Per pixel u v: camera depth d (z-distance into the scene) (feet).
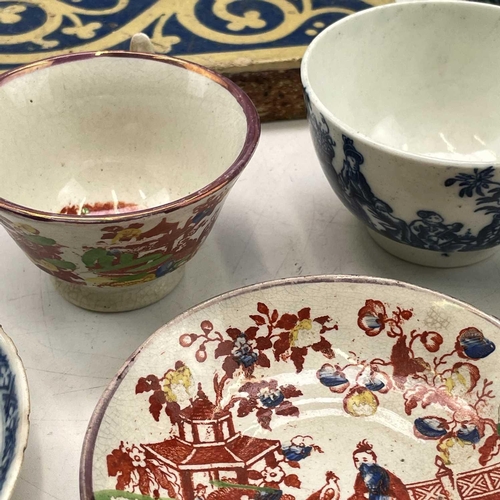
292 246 2.36
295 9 3.46
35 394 1.83
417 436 1.73
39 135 2.28
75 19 3.31
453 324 1.82
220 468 1.64
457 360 1.81
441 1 2.43
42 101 2.22
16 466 1.34
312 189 2.66
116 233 1.58
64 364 1.92
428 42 2.54
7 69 2.88
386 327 1.89
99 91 2.29
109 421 1.55
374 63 2.52
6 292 2.16
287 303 1.90
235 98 2.06
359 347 1.90
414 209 1.79
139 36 2.34
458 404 1.78
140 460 1.56
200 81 2.18
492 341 1.77
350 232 2.43
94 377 1.89
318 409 1.80
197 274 2.24
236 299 1.87
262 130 3.05
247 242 2.38
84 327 2.04
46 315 2.08
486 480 1.61
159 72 2.24
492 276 2.22
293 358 1.89
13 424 1.44
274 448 1.71
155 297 2.10
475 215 1.74
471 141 2.70
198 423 1.72
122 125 2.39
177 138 2.36
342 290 1.90
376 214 1.91
